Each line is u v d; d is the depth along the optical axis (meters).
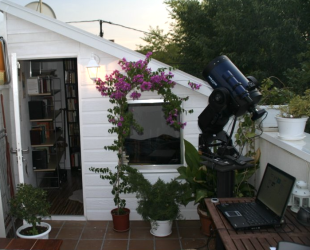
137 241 3.45
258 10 8.55
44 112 4.95
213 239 3.43
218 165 2.48
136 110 3.84
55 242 2.38
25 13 3.53
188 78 3.58
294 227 2.02
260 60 9.01
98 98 3.75
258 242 1.84
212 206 2.39
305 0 8.16
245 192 3.41
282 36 8.27
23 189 3.06
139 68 3.40
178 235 3.57
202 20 12.03
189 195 3.41
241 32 9.08
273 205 2.14
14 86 3.14
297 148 2.48
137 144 3.88
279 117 2.83
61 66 6.00
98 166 3.86
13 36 3.67
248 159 2.56
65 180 5.56
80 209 4.23
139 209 3.46
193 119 3.78
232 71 2.45
